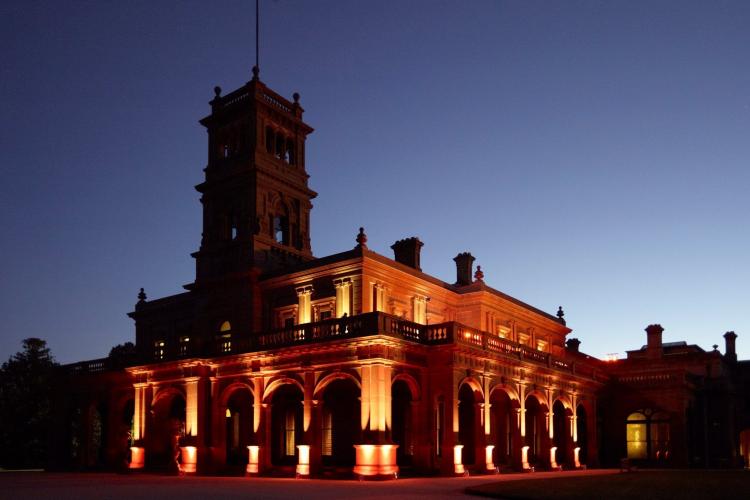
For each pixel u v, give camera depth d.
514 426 47.09
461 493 26.38
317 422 40.91
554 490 25.52
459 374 41.75
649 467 58.72
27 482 36.16
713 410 64.69
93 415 57.78
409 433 44.84
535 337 62.41
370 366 38.59
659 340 68.56
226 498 24.16
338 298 46.00
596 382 58.62
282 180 55.34
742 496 22.14
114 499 24.00
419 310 50.06
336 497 24.45
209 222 55.59
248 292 50.94
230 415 51.53
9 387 71.12
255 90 55.00
